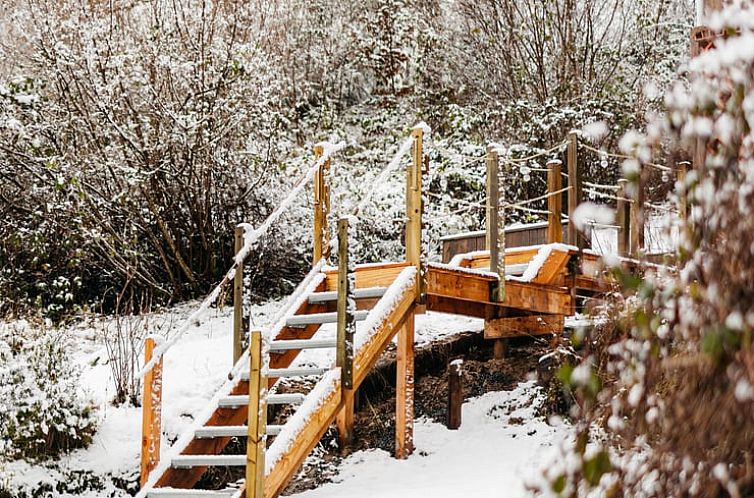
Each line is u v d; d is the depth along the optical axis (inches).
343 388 256.5
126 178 428.5
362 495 263.7
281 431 241.4
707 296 85.2
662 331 92.3
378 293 286.2
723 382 83.0
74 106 441.4
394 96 559.8
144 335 377.4
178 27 455.2
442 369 351.6
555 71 556.7
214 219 470.6
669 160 100.8
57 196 433.1
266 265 473.7
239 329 282.2
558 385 303.1
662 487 86.2
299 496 273.9
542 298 321.1
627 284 96.7
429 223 457.1
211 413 269.6
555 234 330.3
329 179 323.6
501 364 350.3
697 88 93.2
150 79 445.4
